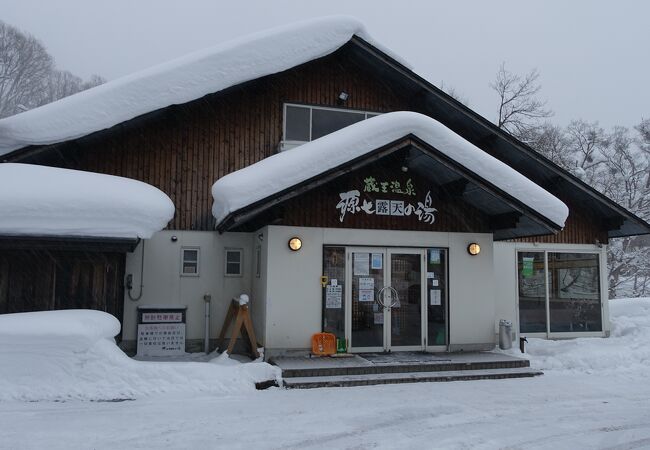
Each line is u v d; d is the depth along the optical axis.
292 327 9.23
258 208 8.36
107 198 8.31
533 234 10.38
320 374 8.19
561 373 9.08
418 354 9.62
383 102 12.21
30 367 6.97
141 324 9.61
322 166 8.55
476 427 6.07
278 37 10.84
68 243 8.16
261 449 5.24
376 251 9.88
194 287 10.28
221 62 10.40
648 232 11.80
